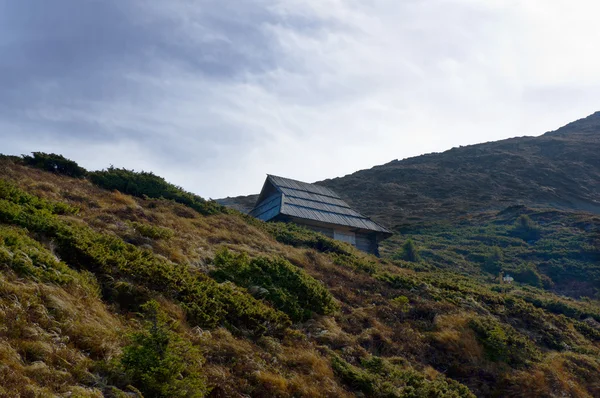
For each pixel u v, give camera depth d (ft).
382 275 80.33
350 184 343.67
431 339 58.80
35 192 65.36
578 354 66.33
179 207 82.79
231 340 42.19
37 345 29.94
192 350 34.88
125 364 31.12
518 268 150.30
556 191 320.70
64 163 85.46
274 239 87.76
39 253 40.96
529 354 61.62
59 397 26.89
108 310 39.50
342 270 77.36
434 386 46.32
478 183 334.24
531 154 409.90
